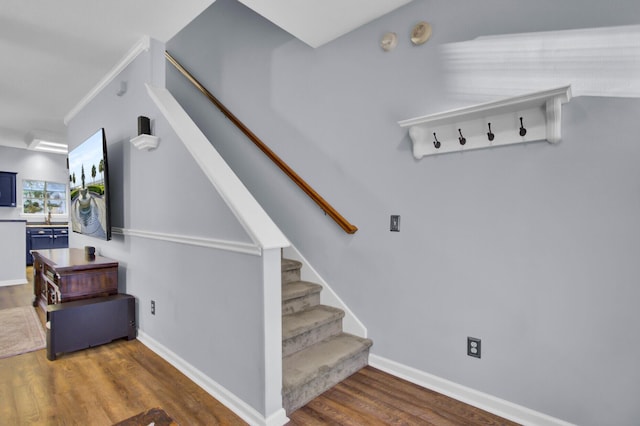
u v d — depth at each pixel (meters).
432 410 1.89
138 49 2.86
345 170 2.55
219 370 2.04
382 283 2.36
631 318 1.49
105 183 3.06
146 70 2.82
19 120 5.13
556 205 1.66
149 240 2.77
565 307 1.65
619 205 1.51
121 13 2.40
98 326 2.74
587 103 1.57
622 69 1.50
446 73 2.01
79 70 3.39
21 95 4.06
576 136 1.60
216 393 2.05
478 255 1.91
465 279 1.97
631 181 1.48
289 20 2.35
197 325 2.23
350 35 2.49
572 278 1.63
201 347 2.19
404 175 2.22
